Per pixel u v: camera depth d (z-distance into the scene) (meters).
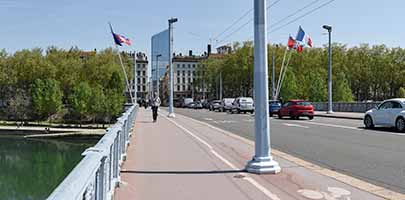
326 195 8.10
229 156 13.22
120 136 10.08
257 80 10.29
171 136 19.81
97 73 100.56
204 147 15.58
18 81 103.62
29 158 49.38
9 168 42.22
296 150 15.43
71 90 102.38
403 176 10.25
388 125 23.58
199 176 9.82
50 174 38.62
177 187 8.65
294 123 30.72
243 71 96.94
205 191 8.30
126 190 8.32
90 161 4.09
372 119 24.84
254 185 8.89
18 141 68.12
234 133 22.84
